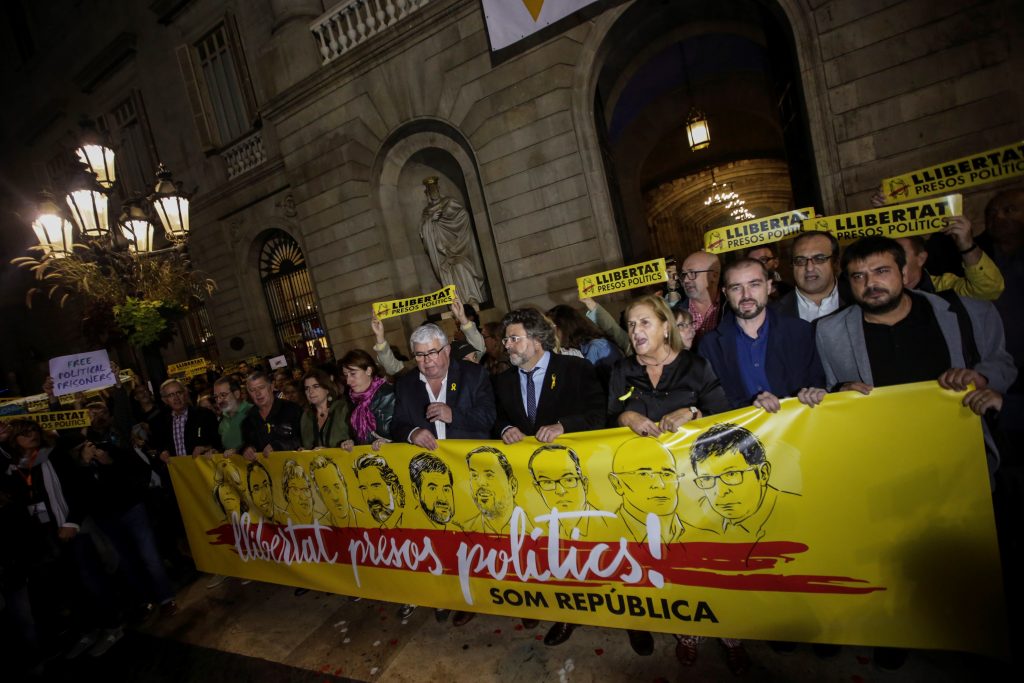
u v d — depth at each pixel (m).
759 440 1.85
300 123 8.21
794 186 5.84
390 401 2.95
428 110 7.00
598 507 2.16
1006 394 1.88
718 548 1.98
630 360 2.26
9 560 3.15
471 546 2.51
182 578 4.05
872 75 4.61
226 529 3.46
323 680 2.51
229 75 10.43
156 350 5.02
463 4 6.35
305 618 3.11
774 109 9.20
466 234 8.00
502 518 2.40
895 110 4.57
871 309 1.88
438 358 2.58
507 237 6.70
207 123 10.74
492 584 2.49
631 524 2.11
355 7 7.29
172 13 10.49
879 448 1.71
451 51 6.61
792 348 2.07
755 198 16.97
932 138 4.48
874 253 1.82
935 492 1.66
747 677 1.96
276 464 3.10
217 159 10.83
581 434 2.14
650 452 2.02
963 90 4.31
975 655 1.85
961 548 1.64
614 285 3.18
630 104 9.45
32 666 3.25
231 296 11.37
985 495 1.59
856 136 4.75
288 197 9.82
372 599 3.05
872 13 4.52
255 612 3.31
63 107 13.84
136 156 12.86
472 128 6.67
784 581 1.89
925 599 1.71
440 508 2.56
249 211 10.58
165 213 4.98
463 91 6.64
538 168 6.33
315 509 3.01
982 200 4.34
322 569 3.08
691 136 8.27
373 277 8.17
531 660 2.31
